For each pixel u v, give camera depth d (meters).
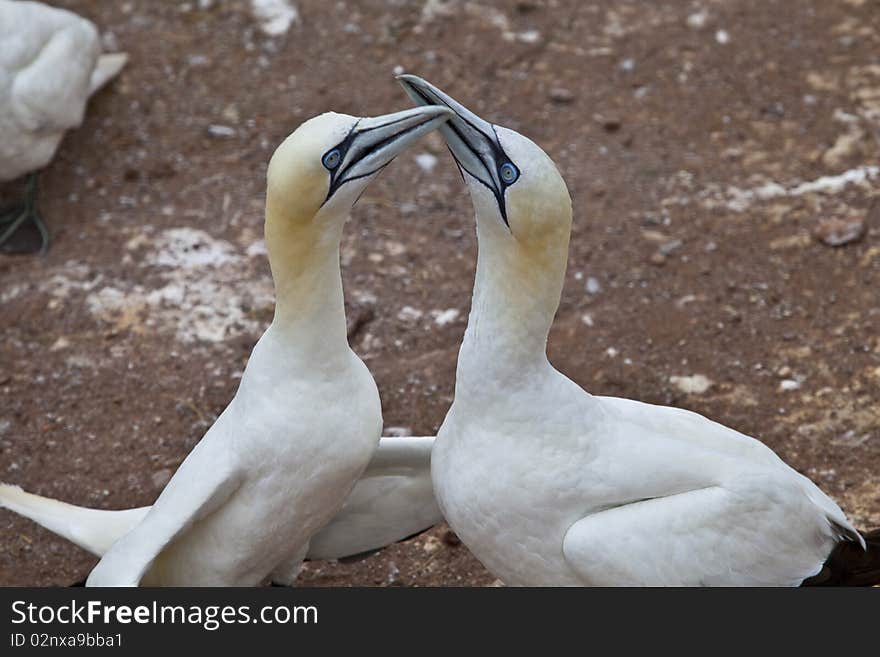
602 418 6.80
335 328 6.88
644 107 13.87
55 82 11.95
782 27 15.00
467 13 15.17
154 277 11.69
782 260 11.76
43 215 12.52
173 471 9.78
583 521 6.60
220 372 10.67
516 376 6.62
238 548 7.16
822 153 13.09
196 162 13.20
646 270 11.70
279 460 6.90
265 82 14.24
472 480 6.76
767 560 6.74
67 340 11.02
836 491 9.38
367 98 14.00
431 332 11.11
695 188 12.71
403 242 12.12
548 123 13.68
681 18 15.15
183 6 15.21
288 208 6.56
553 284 6.53
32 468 9.84
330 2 15.30
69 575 8.98
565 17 15.18
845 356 10.66
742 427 10.03
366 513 7.95
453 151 6.60
